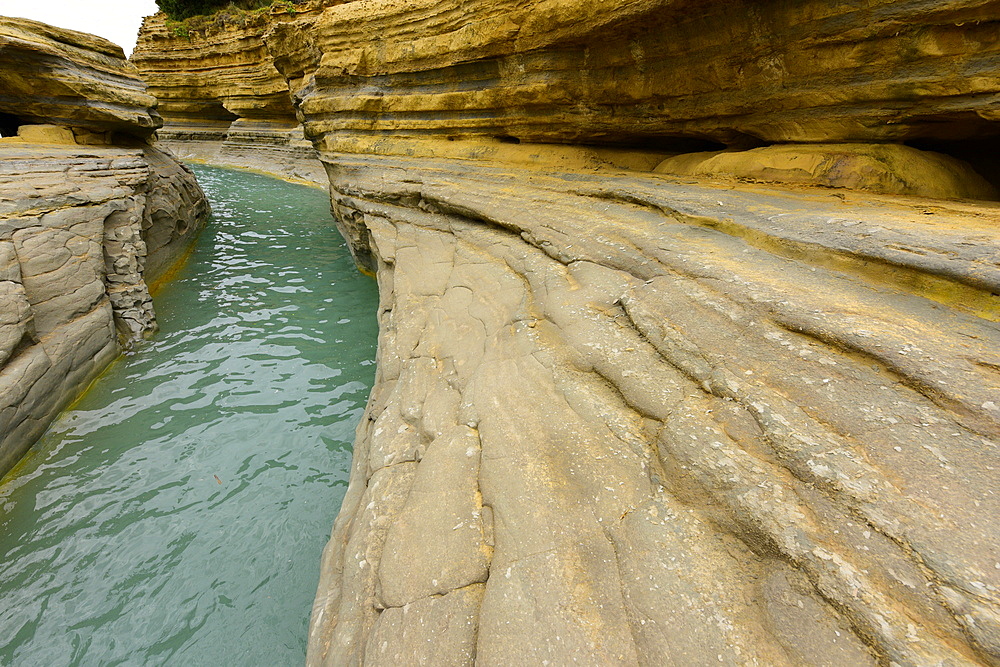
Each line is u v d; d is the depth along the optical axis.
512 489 2.85
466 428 3.59
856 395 2.51
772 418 2.53
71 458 5.82
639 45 6.82
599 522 2.48
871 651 1.65
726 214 4.82
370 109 12.44
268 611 4.22
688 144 8.20
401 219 9.90
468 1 9.11
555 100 8.49
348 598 2.87
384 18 11.08
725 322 3.33
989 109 4.49
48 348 6.55
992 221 3.83
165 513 5.15
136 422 6.51
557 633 2.05
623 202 6.29
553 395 3.54
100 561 4.62
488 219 7.65
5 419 5.50
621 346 3.67
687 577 2.09
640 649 1.92
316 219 18.98
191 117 35.78
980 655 1.53
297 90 16.16
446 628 2.30
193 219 15.98
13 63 13.16
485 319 5.36
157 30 32.94
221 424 6.54
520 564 2.39
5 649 3.91
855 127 5.51
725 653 1.80
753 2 5.41
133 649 3.92
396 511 3.30
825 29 5.12
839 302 3.18
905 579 1.76
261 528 5.02
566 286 5.01
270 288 11.48
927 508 1.94
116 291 8.52
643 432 2.92
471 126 10.60
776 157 6.15
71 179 9.55
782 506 2.15
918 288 3.20
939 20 4.39
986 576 1.69
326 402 7.07
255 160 31.44
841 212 4.39
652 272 4.38
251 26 28.98
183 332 9.07
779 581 1.94
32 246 7.18
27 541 4.77
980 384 2.34
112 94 15.84
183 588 4.39
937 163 5.29
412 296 6.94
